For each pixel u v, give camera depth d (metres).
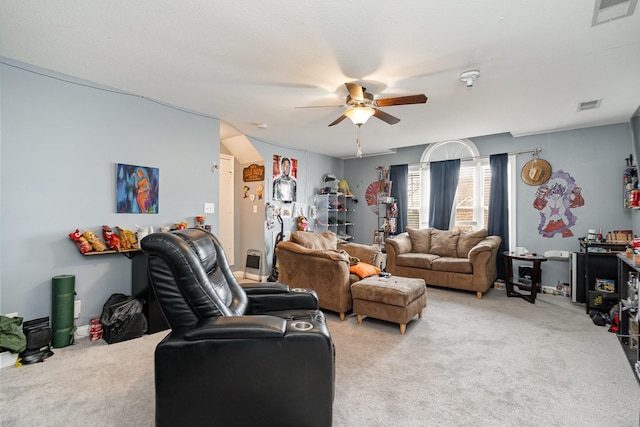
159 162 3.46
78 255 2.86
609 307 3.36
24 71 2.57
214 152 4.00
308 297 2.33
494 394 1.99
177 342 1.41
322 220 6.44
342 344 2.76
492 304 3.99
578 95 3.22
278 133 4.82
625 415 1.78
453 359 2.47
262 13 1.92
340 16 1.95
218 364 1.41
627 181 3.80
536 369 2.31
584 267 3.97
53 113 2.72
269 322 1.47
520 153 4.83
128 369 2.29
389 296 3.04
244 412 1.42
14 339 2.31
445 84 2.96
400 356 2.52
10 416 1.75
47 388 2.04
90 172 2.94
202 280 1.53
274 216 5.47
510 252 4.55
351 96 2.75
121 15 1.94
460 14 1.91
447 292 4.62
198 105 3.57
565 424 1.71
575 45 2.26
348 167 6.91
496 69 2.64
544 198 4.64
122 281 3.14
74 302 2.78
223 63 2.57
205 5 1.84
